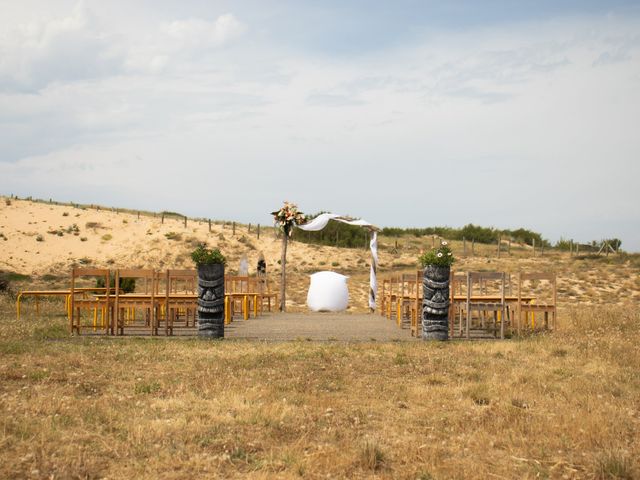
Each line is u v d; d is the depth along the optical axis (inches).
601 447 257.1
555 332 596.4
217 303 573.6
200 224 2284.7
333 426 286.4
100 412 296.8
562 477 226.5
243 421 287.9
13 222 2182.6
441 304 573.3
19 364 414.9
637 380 384.8
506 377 392.2
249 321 783.7
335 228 2247.8
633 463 234.2
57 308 915.4
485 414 306.8
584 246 2241.6
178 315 800.9
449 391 351.9
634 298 1170.6
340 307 1000.2
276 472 228.7
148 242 2082.9
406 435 275.7
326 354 472.7
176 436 264.4
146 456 242.8
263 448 254.4
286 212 1000.9
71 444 250.7
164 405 312.2
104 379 376.2
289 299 1238.9
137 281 1553.9
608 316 653.9
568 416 296.2
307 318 839.1
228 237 2110.0
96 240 2114.9
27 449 243.0
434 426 288.8
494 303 614.5
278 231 2293.3
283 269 1013.2
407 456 245.8
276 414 297.4
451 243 2322.8
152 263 1958.7
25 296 1088.2
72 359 436.1
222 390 347.3
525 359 460.4
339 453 246.2
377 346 519.8
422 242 2331.4
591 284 1328.7
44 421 279.3
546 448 255.9
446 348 514.0
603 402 324.8
